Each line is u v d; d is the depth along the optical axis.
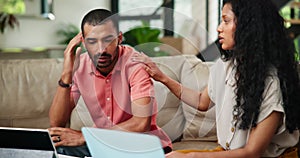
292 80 1.81
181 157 1.62
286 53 1.81
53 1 6.75
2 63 2.67
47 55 6.28
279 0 4.47
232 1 1.79
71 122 2.46
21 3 6.19
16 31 6.21
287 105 1.79
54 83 2.66
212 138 2.36
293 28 4.69
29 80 2.64
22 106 2.60
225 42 1.82
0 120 2.58
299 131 2.07
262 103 1.74
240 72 1.76
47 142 1.29
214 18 5.54
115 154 1.28
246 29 1.75
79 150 1.76
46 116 2.65
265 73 1.75
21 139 1.31
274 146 1.86
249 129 1.77
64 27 6.91
